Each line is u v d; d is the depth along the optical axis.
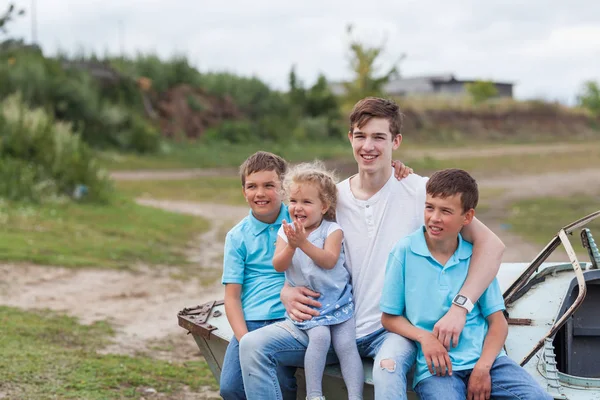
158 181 26.92
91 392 5.00
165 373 5.74
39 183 15.88
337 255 3.45
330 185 3.47
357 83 36.56
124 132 34.62
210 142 39.19
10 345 5.90
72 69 35.91
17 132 16.75
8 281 8.62
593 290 4.20
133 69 41.34
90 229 13.18
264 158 3.72
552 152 41.38
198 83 43.81
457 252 3.27
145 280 9.70
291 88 48.94
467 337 3.17
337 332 3.39
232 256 3.75
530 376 3.07
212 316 4.14
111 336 6.82
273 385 3.29
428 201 3.20
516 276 4.51
